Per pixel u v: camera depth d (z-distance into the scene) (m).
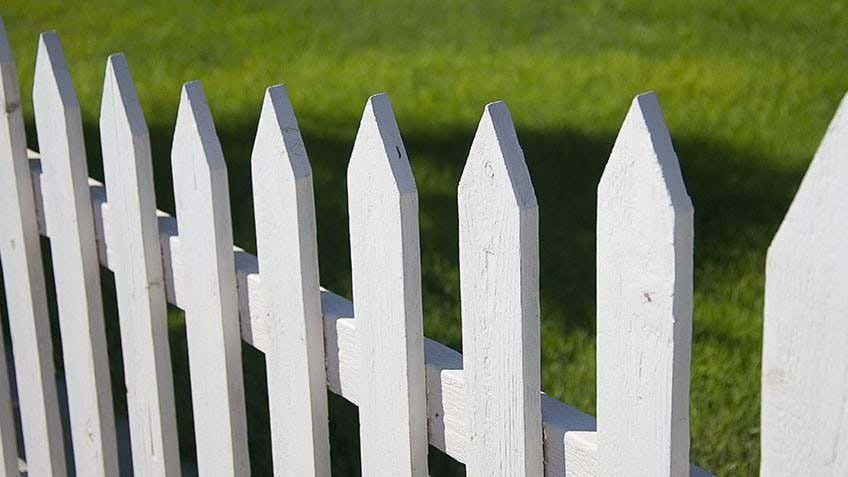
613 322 1.78
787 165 7.33
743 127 8.16
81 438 3.46
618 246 1.75
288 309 2.50
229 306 2.70
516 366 1.97
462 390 2.15
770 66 9.80
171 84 9.93
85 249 3.18
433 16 11.98
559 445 1.96
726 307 5.38
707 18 11.53
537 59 10.22
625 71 9.74
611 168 1.73
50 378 3.56
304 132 8.19
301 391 2.52
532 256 1.92
